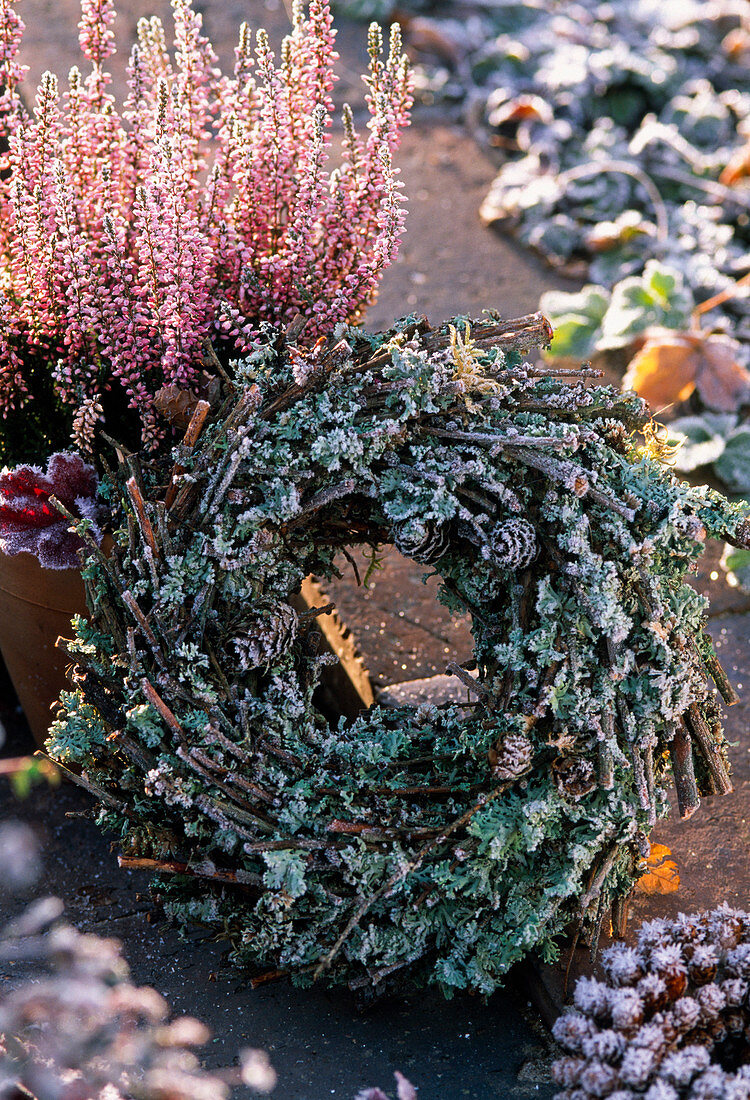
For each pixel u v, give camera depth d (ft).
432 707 5.03
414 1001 4.91
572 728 4.79
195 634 4.81
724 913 4.83
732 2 10.53
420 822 4.78
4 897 5.26
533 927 4.76
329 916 4.72
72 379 5.15
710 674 4.96
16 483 5.03
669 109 9.25
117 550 4.86
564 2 10.82
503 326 5.01
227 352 5.20
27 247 5.10
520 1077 4.72
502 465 4.83
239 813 4.72
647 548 4.77
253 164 5.19
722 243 7.94
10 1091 4.44
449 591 5.01
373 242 5.24
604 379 6.97
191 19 5.17
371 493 4.81
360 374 4.85
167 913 4.86
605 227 7.88
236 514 4.80
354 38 10.05
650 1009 4.66
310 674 4.98
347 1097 4.65
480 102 9.39
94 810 4.91
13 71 5.12
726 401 6.70
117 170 5.27
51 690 5.33
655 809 4.83
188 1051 4.72
